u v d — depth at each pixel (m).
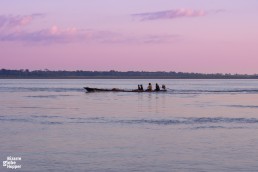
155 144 49.78
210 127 63.56
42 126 63.84
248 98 136.50
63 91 189.75
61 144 49.34
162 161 41.69
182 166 39.94
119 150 46.34
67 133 57.06
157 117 76.94
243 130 60.44
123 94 157.12
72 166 39.75
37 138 52.97
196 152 45.56
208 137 54.38
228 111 89.12
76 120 71.88
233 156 43.69
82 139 52.56
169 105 104.12
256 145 49.22
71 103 111.12
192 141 51.69
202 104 108.38
